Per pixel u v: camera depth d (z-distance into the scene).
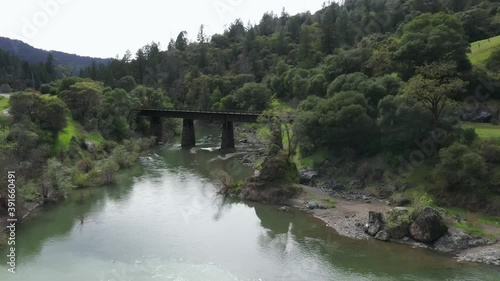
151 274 38.50
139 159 92.19
